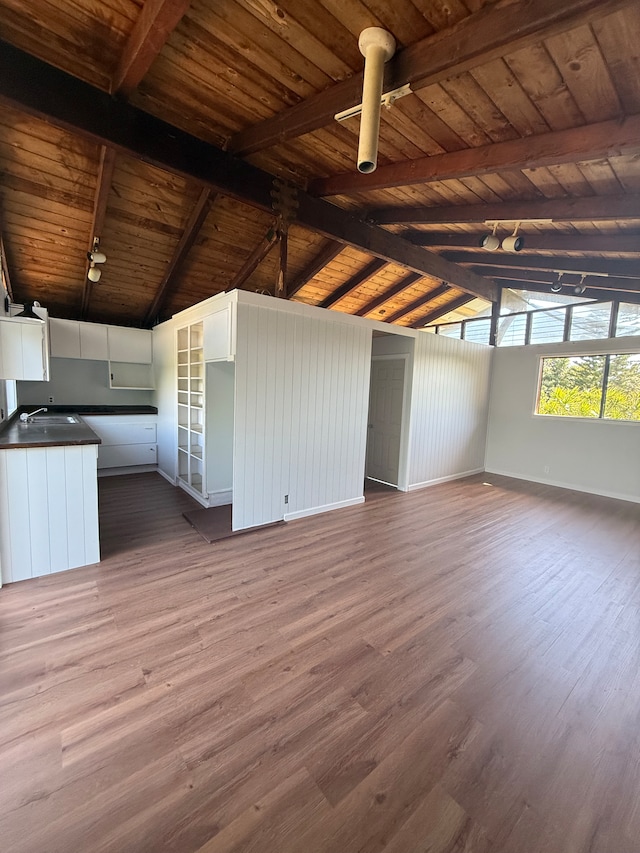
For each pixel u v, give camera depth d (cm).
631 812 131
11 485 263
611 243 353
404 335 523
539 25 146
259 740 154
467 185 313
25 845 116
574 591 282
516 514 458
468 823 126
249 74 232
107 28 215
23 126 300
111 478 559
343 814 128
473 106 216
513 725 166
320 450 429
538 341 651
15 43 229
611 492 553
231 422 450
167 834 120
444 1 160
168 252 482
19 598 251
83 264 478
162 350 562
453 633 229
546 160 224
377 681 188
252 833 121
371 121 175
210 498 438
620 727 167
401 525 409
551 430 619
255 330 360
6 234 408
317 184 372
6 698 170
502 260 521
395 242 494
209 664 196
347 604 255
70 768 140
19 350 299
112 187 372
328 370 424
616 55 163
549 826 126
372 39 175
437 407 589
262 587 273
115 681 182
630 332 552
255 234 482
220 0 180
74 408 589
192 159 309
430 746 154
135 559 311
